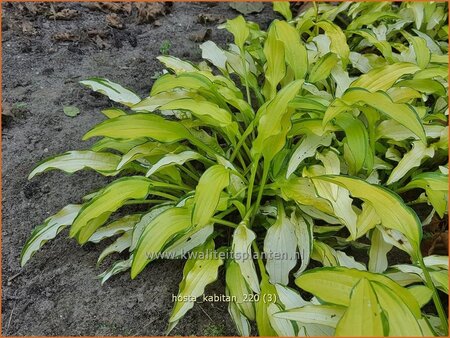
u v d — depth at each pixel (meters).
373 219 0.43
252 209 0.48
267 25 0.85
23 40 0.76
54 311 0.45
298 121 0.48
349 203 0.42
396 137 0.51
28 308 0.45
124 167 0.51
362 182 0.41
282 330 0.37
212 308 0.45
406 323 0.30
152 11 0.84
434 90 0.55
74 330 0.43
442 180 0.46
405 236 0.40
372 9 0.75
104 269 0.48
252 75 0.63
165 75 0.53
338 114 0.45
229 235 0.50
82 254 0.50
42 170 0.48
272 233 0.45
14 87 0.68
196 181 0.55
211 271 0.42
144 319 0.44
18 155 0.59
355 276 0.36
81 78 0.71
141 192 0.45
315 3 0.77
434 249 0.49
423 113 0.53
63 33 0.78
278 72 0.55
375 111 0.48
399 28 0.71
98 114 0.66
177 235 0.42
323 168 0.47
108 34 0.80
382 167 0.51
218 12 0.89
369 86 0.49
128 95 0.56
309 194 0.46
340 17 0.83
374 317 0.30
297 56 0.56
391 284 0.35
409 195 0.56
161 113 0.64
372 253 0.45
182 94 0.54
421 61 0.58
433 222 0.51
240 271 0.43
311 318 0.35
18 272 0.48
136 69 0.73
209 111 0.47
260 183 0.50
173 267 0.48
